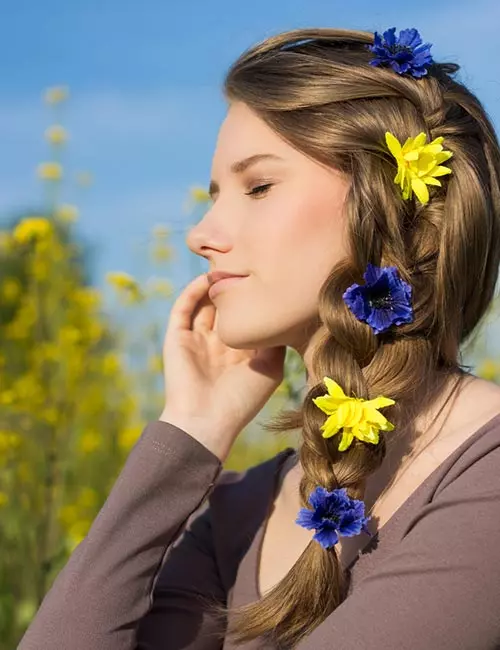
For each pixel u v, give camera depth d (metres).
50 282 4.68
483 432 1.66
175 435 1.96
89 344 4.62
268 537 1.95
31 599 3.61
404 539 1.57
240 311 1.84
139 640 1.94
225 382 2.06
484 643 1.47
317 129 1.80
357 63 1.86
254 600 1.86
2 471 3.99
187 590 2.01
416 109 1.85
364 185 1.79
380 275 1.74
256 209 1.84
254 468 2.13
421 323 1.78
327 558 1.66
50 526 3.75
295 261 1.81
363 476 1.69
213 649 1.96
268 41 1.94
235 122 1.89
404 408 1.77
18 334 4.75
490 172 1.92
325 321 1.76
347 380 1.73
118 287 4.06
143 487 1.91
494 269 1.94
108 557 1.86
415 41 1.91
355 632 1.50
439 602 1.48
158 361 4.23
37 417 4.19
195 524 2.13
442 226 1.82
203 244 1.88
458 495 1.55
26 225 4.53
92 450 4.26
